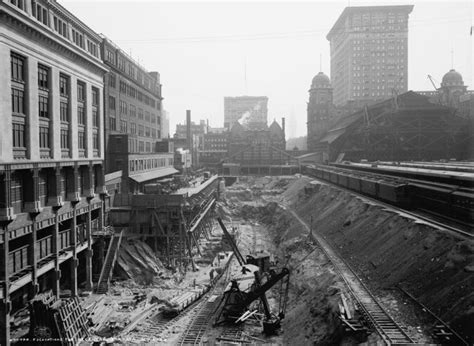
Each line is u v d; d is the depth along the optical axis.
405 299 26.25
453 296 23.00
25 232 34.06
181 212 53.94
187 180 86.62
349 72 191.00
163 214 54.59
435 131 113.12
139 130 85.88
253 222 90.38
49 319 29.12
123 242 50.88
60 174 39.94
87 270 45.69
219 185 108.69
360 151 122.31
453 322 21.48
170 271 51.16
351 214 51.25
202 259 57.69
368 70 189.38
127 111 76.62
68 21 42.31
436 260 27.31
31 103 34.31
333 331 25.30
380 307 25.61
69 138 42.81
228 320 34.09
